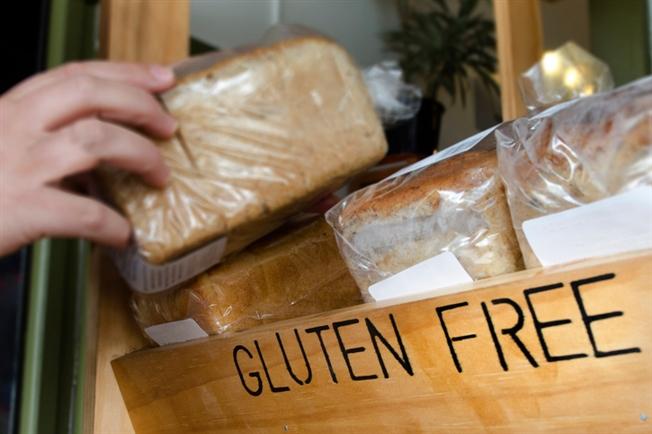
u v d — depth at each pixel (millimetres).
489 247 461
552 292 362
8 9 1083
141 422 609
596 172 384
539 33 899
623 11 1508
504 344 380
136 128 449
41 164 417
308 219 608
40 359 1022
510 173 430
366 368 438
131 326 637
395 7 1680
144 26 631
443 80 1677
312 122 465
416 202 482
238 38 1306
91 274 666
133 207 449
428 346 408
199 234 451
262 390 501
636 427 347
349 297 598
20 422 1002
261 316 559
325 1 1480
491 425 392
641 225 358
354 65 484
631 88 391
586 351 356
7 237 424
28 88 459
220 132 459
